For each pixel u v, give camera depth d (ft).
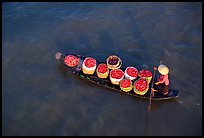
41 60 63.57
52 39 68.44
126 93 55.62
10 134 50.75
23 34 69.92
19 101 55.77
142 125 51.62
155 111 53.57
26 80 59.52
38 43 67.36
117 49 65.72
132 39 67.87
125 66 61.82
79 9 76.79
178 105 54.29
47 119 52.70
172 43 66.44
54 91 57.26
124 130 51.01
